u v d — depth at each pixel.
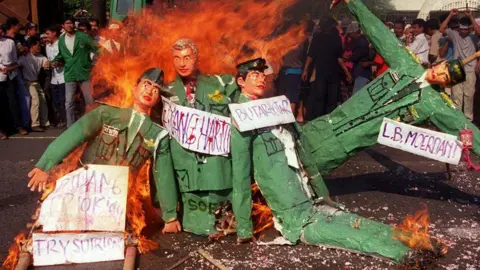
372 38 5.46
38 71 10.50
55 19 19.22
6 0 16.95
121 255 4.45
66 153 4.53
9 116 10.18
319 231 4.58
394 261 4.29
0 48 9.76
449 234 4.99
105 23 11.67
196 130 4.84
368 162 7.81
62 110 10.91
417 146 5.25
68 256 4.37
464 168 7.43
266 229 5.10
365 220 4.65
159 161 4.80
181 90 4.94
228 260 4.43
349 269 4.22
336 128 5.46
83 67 9.93
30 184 4.44
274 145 4.86
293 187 4.81
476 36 10.38
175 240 4.86
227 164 4.93
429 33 10.74
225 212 4.99
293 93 10.43
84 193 4.46
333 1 5.71
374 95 5.36
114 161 4.74
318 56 10.05
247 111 4.78
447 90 10.52
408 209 5.74
